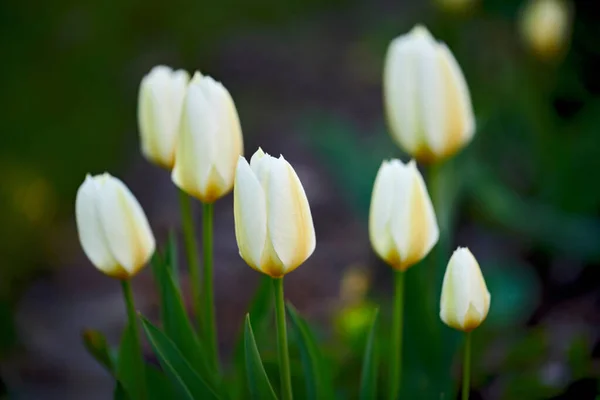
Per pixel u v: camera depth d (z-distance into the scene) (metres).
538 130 1.74
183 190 1.04
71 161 2.09
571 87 1.81
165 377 1.08
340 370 1.23
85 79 2.42
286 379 0.99
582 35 1.81
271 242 0.96
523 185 1.77
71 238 1.90
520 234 1.62
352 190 1.66
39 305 1.65
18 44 2.44
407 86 1.11
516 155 1.81
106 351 1.09
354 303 1.42
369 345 1.06
